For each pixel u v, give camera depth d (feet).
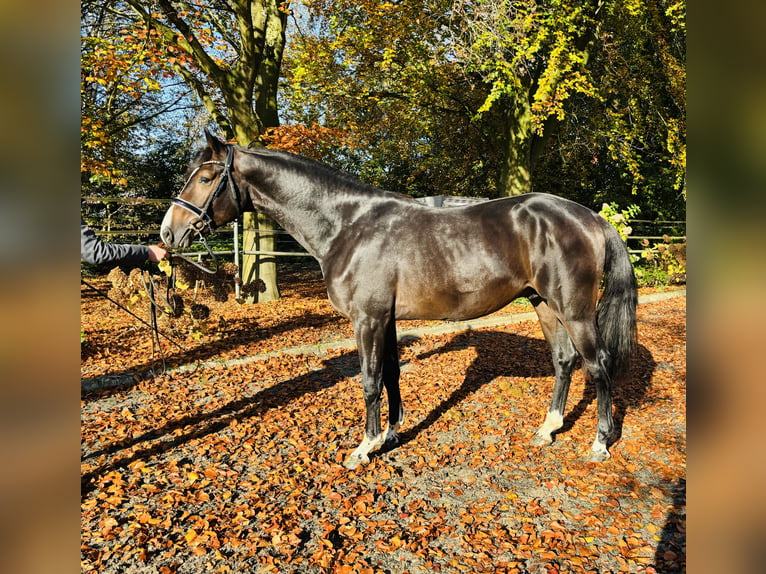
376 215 10.05
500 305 10.32
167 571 7.22
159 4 23.59
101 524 8.35
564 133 41.29
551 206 9.94
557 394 11.32
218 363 17.39
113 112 33.50
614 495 9.12
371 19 28.12
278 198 10.19
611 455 10.55
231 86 26.78
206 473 9.99
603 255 10.01
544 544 7.77
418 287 9.89
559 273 9.71
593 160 40.19
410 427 12.26
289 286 39.65
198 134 42.42
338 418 12.82
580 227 9.74
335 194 10.09
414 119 47.80
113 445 11.19
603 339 10.23
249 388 15.11
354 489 9.47
